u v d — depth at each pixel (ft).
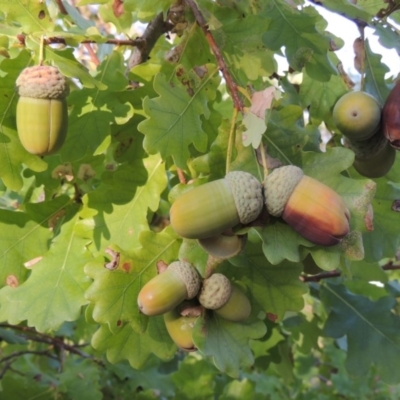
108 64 1.08
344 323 1.30
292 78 1.32
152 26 1.15
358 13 1.03
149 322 1.02
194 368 1.37
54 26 1.02
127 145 1.09
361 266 1.40
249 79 1.11
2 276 1.05
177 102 0.99
